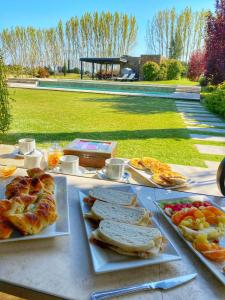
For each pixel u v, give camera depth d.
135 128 5.00
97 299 0.59
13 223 0.76
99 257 0.71
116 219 0.85
